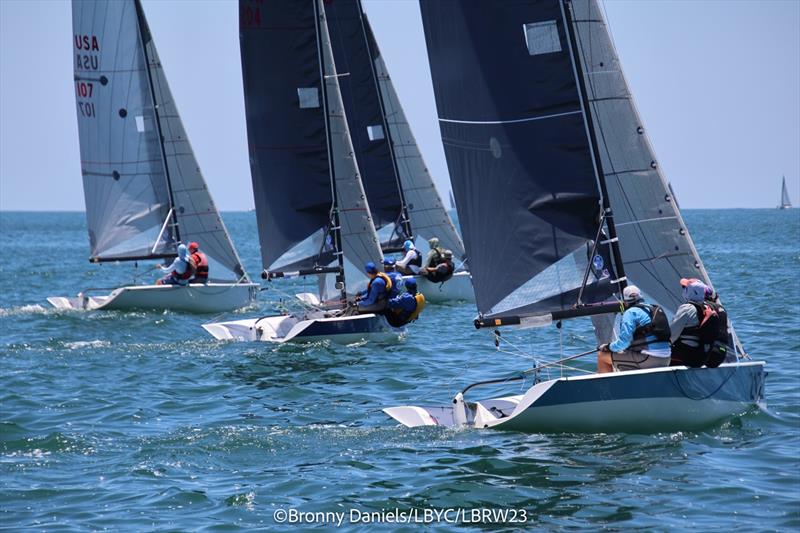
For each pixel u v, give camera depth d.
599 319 56.31
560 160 54.00
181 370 76.38
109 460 49.97
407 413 56.84
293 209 95.56
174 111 119.19
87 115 117.88
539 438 51.88
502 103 54.34
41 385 70.69
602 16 54.38
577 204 54.00
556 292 54.44
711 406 52.59
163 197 119.44
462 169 55.59
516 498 42.53
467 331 95.81
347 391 67.31
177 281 112.50
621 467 46.31
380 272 92.94
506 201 54.84
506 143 54.47
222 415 60.56
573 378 50.88
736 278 150.62
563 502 41.81
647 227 54.91
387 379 71.19
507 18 53.97
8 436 55.00
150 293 110.62
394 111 133.62
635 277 54.94
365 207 94.88
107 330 98.88
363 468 47.59
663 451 48.75
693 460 47.09
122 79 118.06
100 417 60.31
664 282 55.06
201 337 94.44
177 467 48.59
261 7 94.25
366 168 131.00
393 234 132.38
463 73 54.91
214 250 119.62
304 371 74.75
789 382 64.75
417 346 85.75
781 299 115.75
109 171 118.44
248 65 95.00
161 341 92.00
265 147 95.31
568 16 53.56
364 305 87.56
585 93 53.75
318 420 58.53
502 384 68.50
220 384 70.44
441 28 55.03
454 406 56.31
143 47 118.38
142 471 47.91
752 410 54.78
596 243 53.88
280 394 66.62
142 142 118.69
